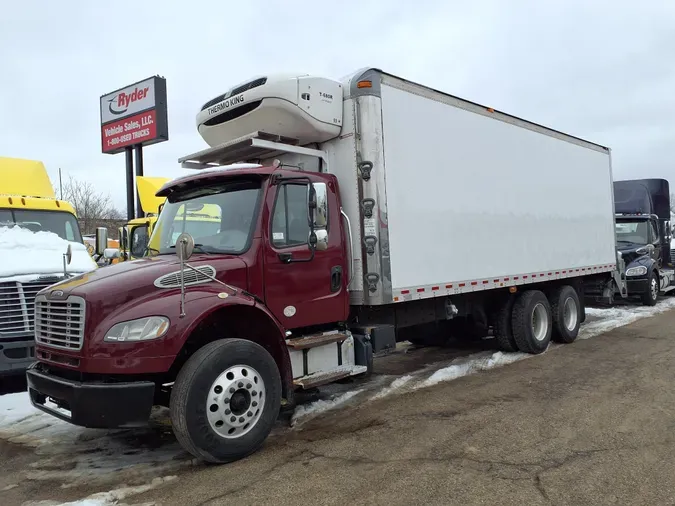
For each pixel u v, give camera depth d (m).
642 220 15.55
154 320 4.22
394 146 6.25
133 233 11.39
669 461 4.26
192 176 5.67
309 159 6.28
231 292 4.73
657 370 7.24
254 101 5.89
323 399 6.32
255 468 4.35
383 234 5.98
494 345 9.79
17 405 6.44
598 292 12.02
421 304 7.17
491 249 7.79
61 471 4.48
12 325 6.45
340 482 4.02
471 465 4.26
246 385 4.56
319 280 5.61
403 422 5.39
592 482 3.91
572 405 5.79
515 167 8.43
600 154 11.14
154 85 19.52
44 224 8.73
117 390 4.12
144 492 3.97
